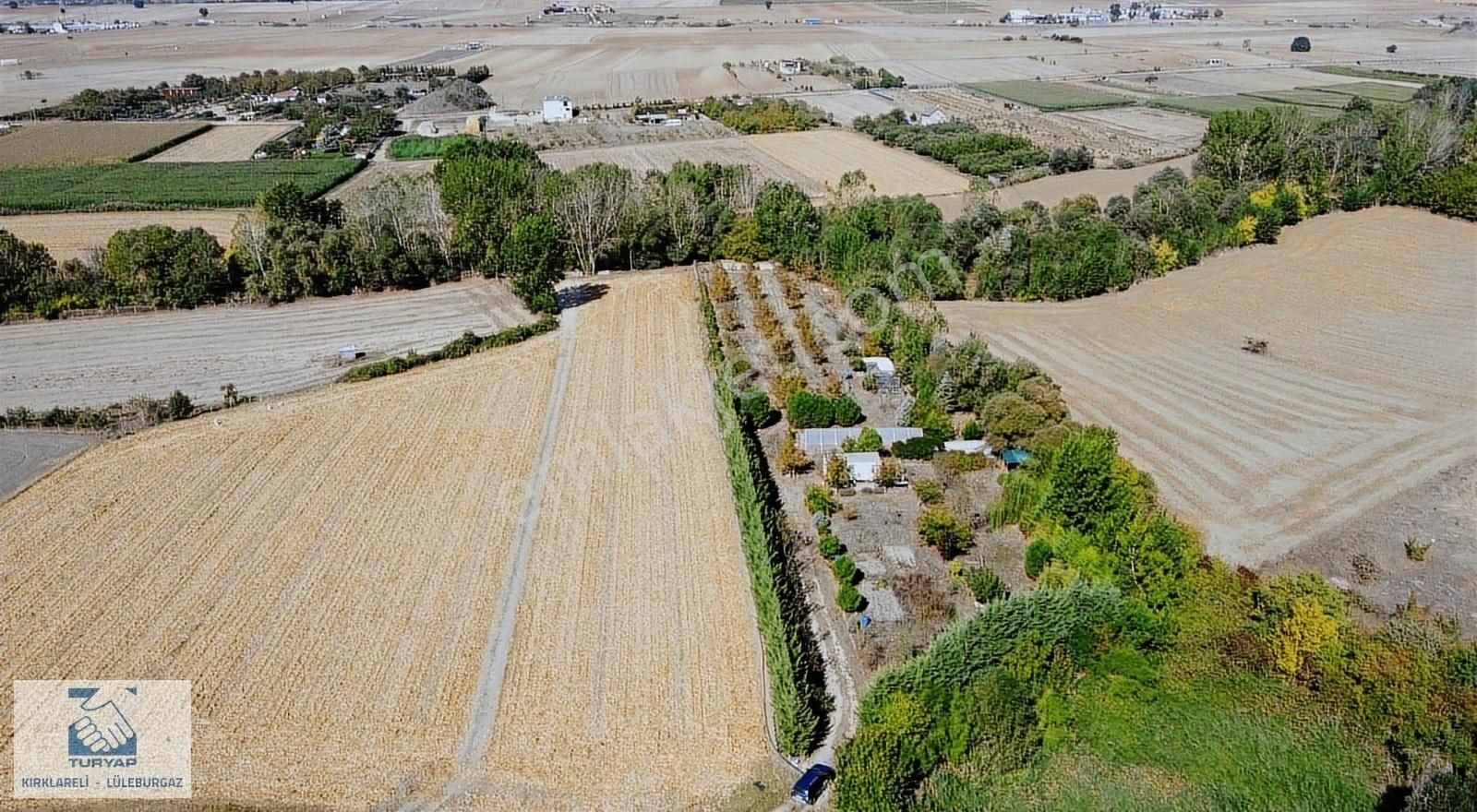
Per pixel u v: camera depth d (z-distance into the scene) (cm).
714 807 3934
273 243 9850
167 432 7062
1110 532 5044
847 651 4859
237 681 4600
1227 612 4806
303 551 5616
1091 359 8269
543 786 4041
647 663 4709
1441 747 4106
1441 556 5556
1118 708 4419
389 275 10038
